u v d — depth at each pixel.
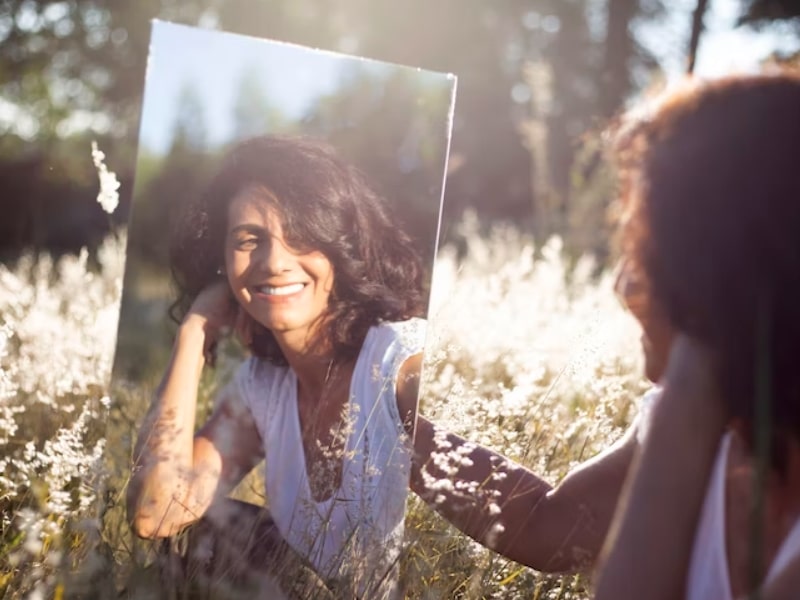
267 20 18.39
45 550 2.03
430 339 2.59
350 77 2.06
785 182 1.21
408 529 2.16
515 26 21.34
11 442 2.51
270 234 2.06
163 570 1.93
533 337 3.86
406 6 20.02
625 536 1.30
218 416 2.07
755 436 1.26
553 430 2.64
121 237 3.71
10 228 12.77
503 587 2.05
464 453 2.14
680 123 1.30
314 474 2.08
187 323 2.06
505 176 20.05
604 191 6.75
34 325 3.27
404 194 2.10
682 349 1.30
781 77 1.28
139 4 18.17
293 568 1.99
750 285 1.21
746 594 1.32
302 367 2.09
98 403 2.67
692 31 9.62
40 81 17.31
